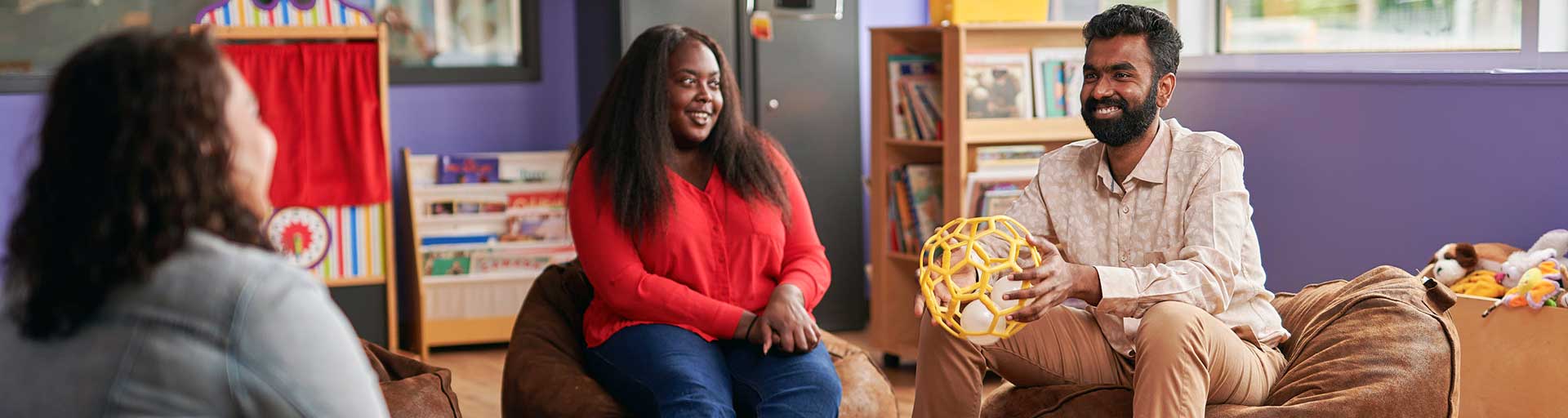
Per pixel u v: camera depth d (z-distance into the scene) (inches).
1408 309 88.2
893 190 162.4
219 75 43.5
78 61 42.6
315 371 42.7
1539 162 108.9
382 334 176.4
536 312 105.9
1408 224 121.3
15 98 172.1
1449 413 84.2
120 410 41.1
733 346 95.7
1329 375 85.0
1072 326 91.0
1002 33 154.6
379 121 172.1
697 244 97.1
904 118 160.1
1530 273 105.5
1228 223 86.2
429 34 190.4
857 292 193.2
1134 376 80.4
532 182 185.0
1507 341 107.3
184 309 41.8
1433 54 123.0
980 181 149.3
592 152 99.3
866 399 99.4
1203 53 152.6
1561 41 112.5
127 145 41.3
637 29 175.3
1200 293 82.5
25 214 42.7
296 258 171.2
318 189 170.9
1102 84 88.2
